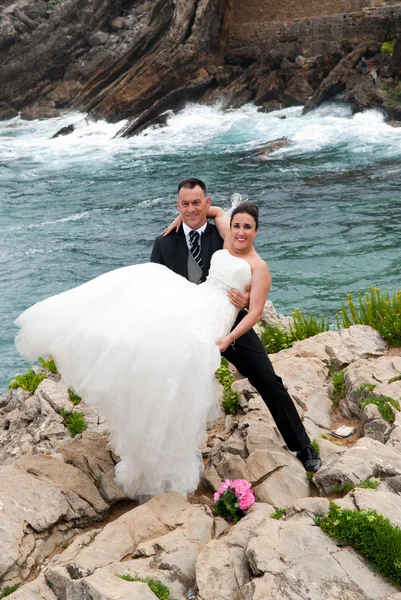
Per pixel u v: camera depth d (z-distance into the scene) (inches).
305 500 171.8
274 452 203.3
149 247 731.4
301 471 197.8
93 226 825.5
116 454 201.3
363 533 155.9
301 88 1422.2
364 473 187.5
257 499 188.5
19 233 818.2
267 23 1585.9
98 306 186.2
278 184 921.5
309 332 335.6
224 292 190.2
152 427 173.3
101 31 1806.1
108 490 197.6
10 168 1211.9
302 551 154.3
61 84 1769.2
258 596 143.1
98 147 1349.7
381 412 219.1
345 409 236.1
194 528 169.6
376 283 564.4
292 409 197.0
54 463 200.5
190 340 174.7
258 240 696.4
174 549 161.3
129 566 156.7
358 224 716.7
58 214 893.2
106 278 193.0
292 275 598.9
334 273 595.5
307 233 705.0
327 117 1320.1
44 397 272.8
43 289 638.5
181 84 1558.8
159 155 1217.4
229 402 243.8
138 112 1561.3
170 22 1595.7
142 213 864.3
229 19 1616.6
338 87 1371.8
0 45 1759.4
